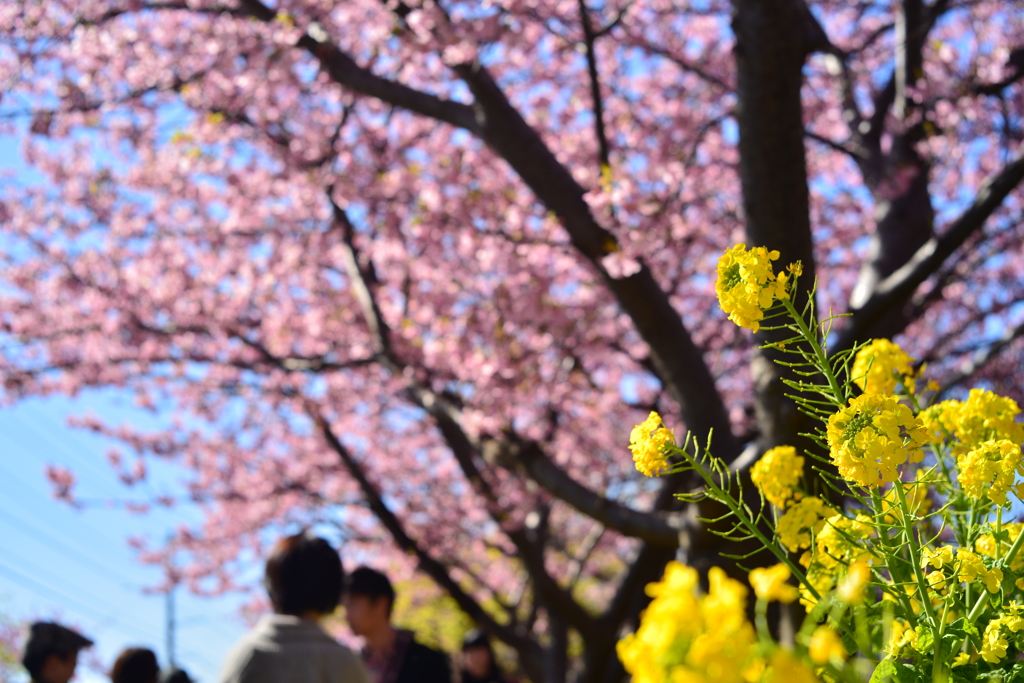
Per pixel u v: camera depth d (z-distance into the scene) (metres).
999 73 6.21
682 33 8.05
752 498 3.71
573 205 4.60
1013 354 7.33
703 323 8.29
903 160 5.86
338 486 9.80
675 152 6.63
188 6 6.03
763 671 0.63
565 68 7.02
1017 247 7.05
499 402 5.61
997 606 1.08
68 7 6.12
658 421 1.24
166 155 7.74
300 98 7.02
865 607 1.12
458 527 8.89
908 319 5.48
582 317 6.52
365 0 5.27
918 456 1.10
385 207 6.51
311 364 7.14
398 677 3.29
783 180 3.81
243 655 2.30
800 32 3.84
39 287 7.95
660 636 0.56
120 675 3.72
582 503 4.91
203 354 8.00
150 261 7.89
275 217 7.38
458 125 4.98
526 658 7.76
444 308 6.82
